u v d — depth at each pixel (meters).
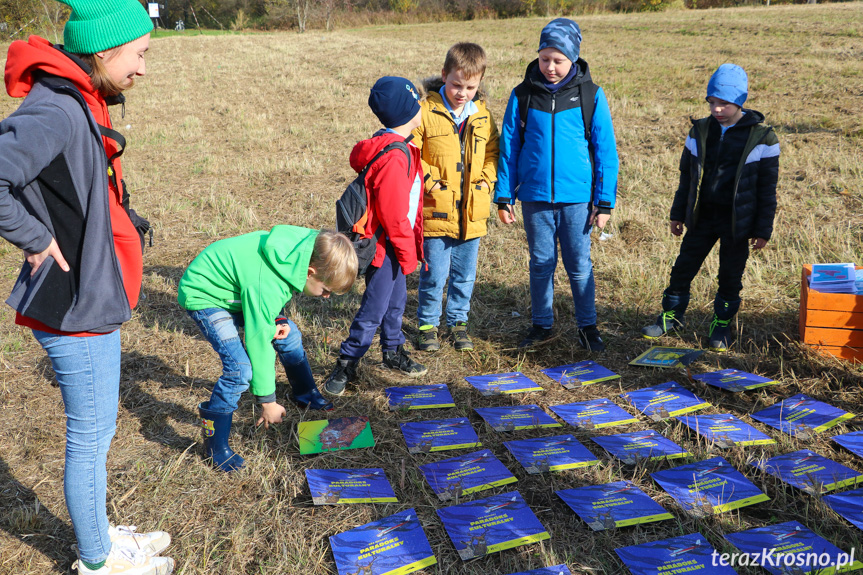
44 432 3.33
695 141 4.10
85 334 2.05
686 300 4.41
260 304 2.73
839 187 6.78
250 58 21.94
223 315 2.88
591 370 4.00
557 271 5.46
